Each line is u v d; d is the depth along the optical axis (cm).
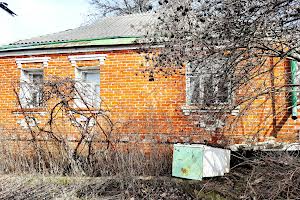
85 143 763
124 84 874
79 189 643
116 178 666
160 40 540
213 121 700
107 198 593
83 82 849
